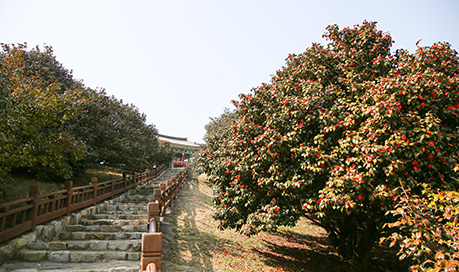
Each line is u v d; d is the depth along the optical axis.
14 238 5.22
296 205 5.76
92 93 12.99
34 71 11.41
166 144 30.81
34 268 4.80
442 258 2.75
